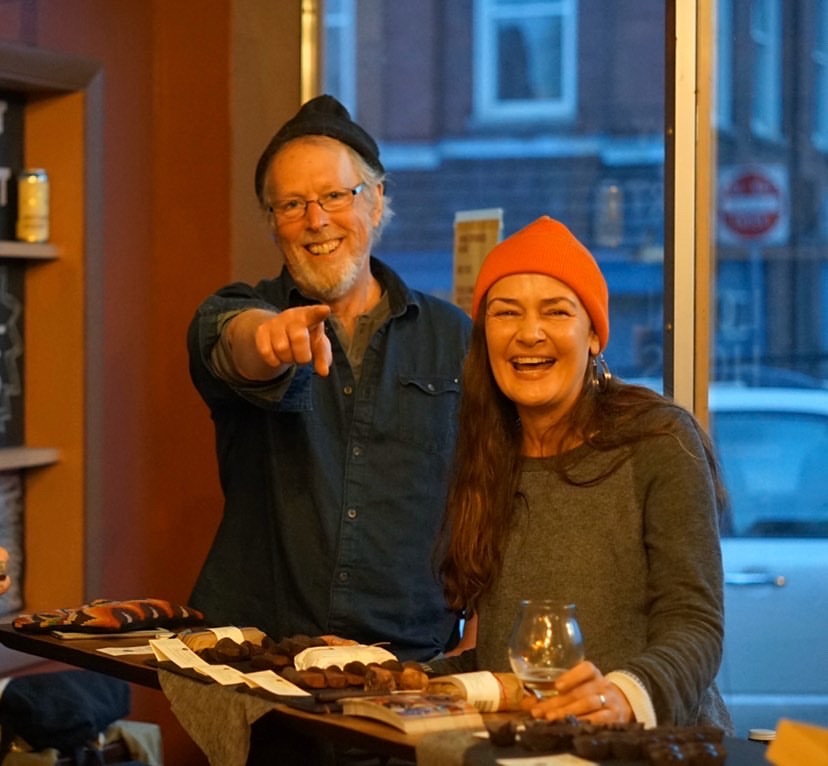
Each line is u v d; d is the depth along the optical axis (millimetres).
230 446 2961
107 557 3986
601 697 1853
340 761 2436
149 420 4117
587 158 6914
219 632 2389
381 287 3004
